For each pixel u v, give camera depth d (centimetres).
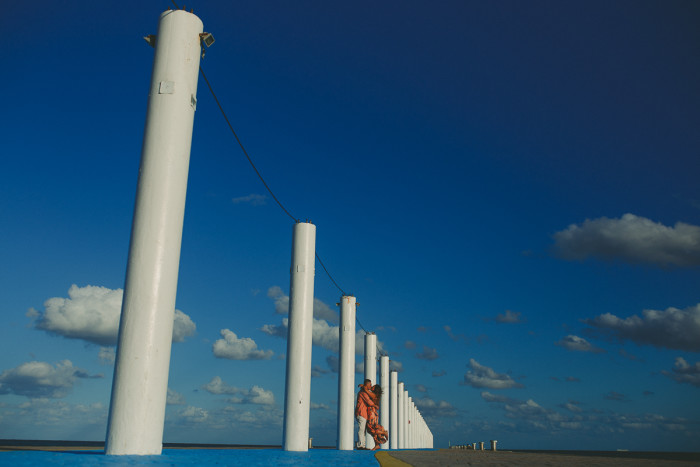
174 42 817
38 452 679
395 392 4119
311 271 1602
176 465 547
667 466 1091
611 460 1445
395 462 927
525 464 976
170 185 769
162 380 723
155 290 733
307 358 1535
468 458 1298
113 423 690
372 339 3256
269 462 739
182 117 797
